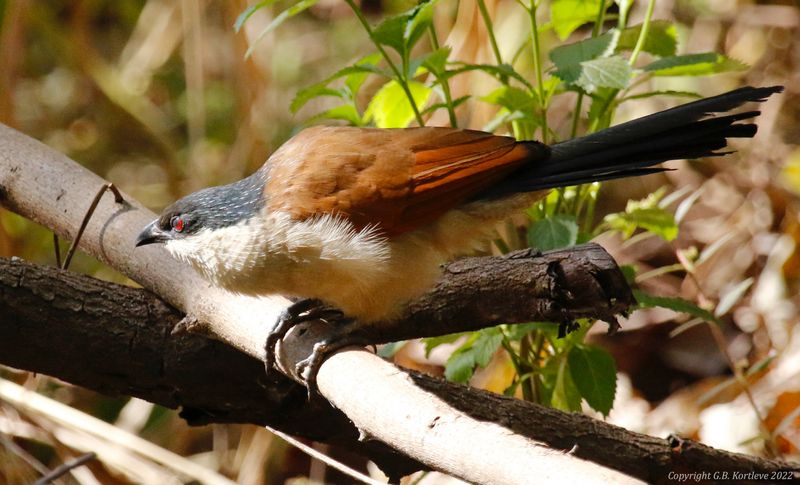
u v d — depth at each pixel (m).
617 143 7.27
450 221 7.38
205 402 7.46
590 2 8.77
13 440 10.44
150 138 14.76
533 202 7.53
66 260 8.10
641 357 11.94
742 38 13.27
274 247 6.98
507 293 6.82
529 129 8.85
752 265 12.18
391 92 8.81
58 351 6.94
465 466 5.12
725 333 11.79
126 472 9.53
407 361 11.96
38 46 14.88
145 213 8.08
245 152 13.00
